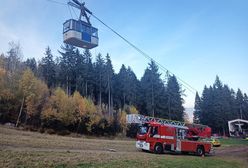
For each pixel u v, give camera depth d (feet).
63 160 59.77
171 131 110.32
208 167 80.43
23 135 133.69
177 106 360.69
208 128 123.24
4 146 77.87
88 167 57.00
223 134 420.36
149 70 354.13
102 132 280.72
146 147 104.78
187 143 113.29
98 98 358.84
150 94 344.90
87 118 269.23
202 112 441.68
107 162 63.67
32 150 72.79
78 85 323.37
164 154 105.70
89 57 360.28
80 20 83.61
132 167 62.44
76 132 262.67
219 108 424.46
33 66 366.02
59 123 250.16
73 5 80.64
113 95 362.12
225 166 87.45
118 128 294.66
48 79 331.77
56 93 255.91
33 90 238.27
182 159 86.28
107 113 305.32
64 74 324.19
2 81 236.02
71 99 262.06
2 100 234.58
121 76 371.56
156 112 342.03
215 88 440.86
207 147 119.03
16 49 273.75
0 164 51.39
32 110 234.99
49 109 244.83
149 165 67.77
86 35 84.89
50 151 72.90
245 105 502.38
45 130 233.96
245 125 389.39
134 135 285.84
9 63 265.95
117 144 139.95
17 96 239.30
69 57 328.08
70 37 82.53
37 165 53.31
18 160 55.62
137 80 379.55
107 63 353.10
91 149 95.96
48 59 342.44
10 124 223.10
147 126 107.55
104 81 349.41
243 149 164.14
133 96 355.15
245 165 98.68
